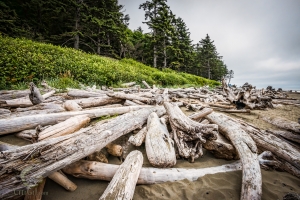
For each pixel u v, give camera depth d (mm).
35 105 4035
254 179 1855
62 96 5332
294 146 3045
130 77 11578
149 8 28984
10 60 6523
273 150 2615
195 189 1980
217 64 50188
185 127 2672
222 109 6207
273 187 2076
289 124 3957
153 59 30359
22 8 18312
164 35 28109
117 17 23969
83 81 8383
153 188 1972
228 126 3113
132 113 3438
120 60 20750
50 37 17172
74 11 18781
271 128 4184
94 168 1979
